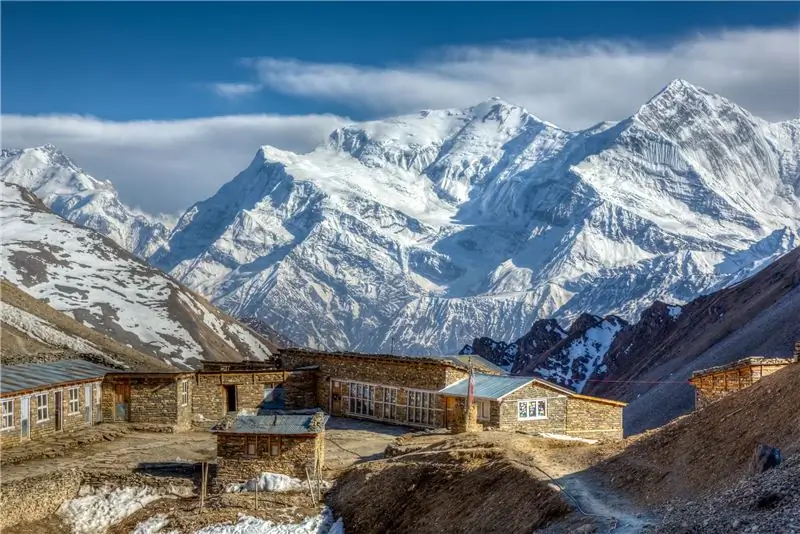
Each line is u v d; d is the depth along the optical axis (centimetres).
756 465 4122
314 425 6562
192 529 5938
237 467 6544
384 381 8669
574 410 7944
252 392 8925
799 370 4866
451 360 8950
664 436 5238
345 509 6044
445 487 5697
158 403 8481
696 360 17312
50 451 7288
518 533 4734
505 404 7662
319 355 9231
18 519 6144
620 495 4781
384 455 7038
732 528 3572
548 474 5238
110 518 6322
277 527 5894
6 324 12538
